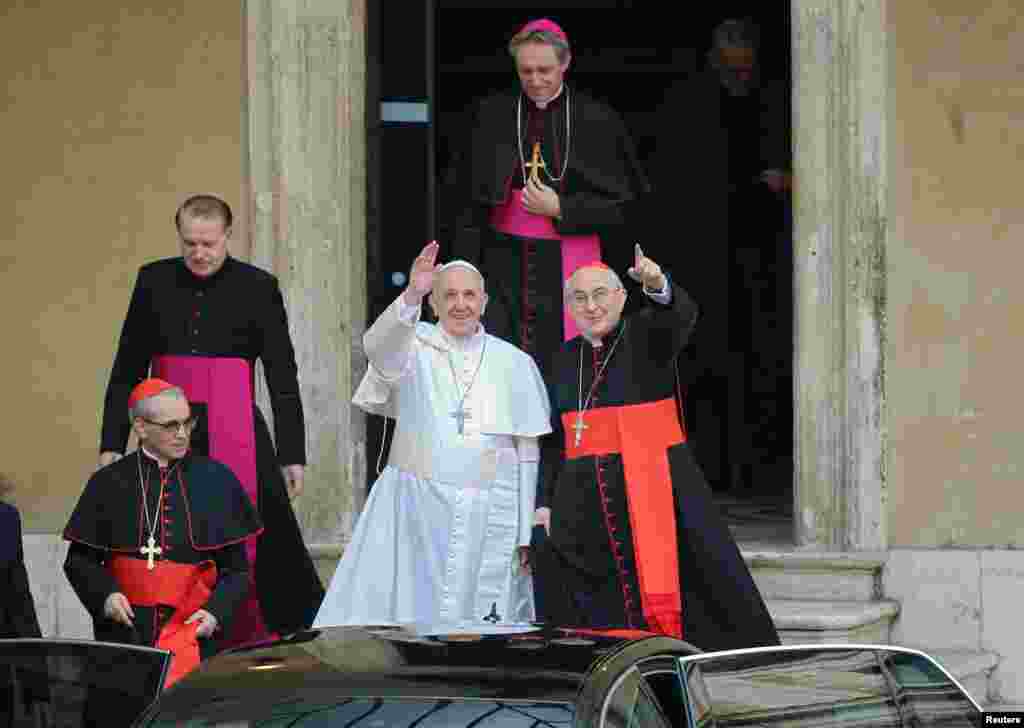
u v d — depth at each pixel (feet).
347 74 104.88
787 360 142.61
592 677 48.14
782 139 138.10
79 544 78.33
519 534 85.30
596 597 83.82
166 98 105.60
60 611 103.96
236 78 105.40
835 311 104.88
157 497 78.18
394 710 46.24
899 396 104.73
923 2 104.53
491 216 99.55
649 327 84.02
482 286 85.92
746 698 51.13
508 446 85.61
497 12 163.43
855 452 104.32
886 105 104.47
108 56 106.01
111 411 86.79
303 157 104.63
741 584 83.30
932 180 104.58
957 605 103.19
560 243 98.58
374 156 109.91
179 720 47.21
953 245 104.53
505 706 46.14
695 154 145.07
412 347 85.35
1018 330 104.53
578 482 83.92
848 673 54.39
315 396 104.73
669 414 84.43
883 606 101.24
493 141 98.84
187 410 78.69
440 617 83.61
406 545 84.89
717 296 142.72
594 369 84.38
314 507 104.99
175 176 105.70
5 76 106.32
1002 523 104.53
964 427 104.53
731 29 135.95
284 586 87.20
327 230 104.73
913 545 104.58
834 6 104.37
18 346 106.11
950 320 104.68
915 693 56.54
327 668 49.37
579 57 160.45
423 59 109.81
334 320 104.73
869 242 104.27
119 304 105.91
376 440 109.81
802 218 105.19
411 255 110.11
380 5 110.01
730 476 143.13
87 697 56.90
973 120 104.47
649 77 159.94
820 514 105.19
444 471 84.17
